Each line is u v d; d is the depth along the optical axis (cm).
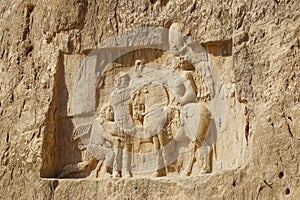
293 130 1009
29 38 1241
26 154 1190
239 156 1082
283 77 1033
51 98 1195
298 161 998
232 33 1102
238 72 1077
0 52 1269
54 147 1199
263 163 1026
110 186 1143
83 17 1205
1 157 1213
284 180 1005
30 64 1226
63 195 1159
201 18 1136
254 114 1053
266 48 1059
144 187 1125
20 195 1181
